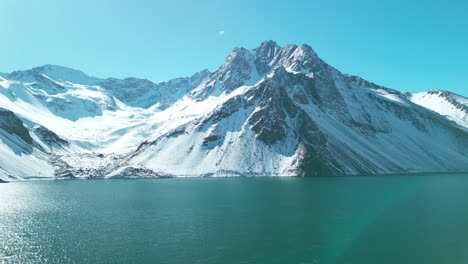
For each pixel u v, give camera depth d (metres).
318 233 109.62
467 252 91.69
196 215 136.88
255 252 92.00
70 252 91.88
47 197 190.38
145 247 96.06
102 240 102.56
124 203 167.38
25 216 136.62
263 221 125.81
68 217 134.25
